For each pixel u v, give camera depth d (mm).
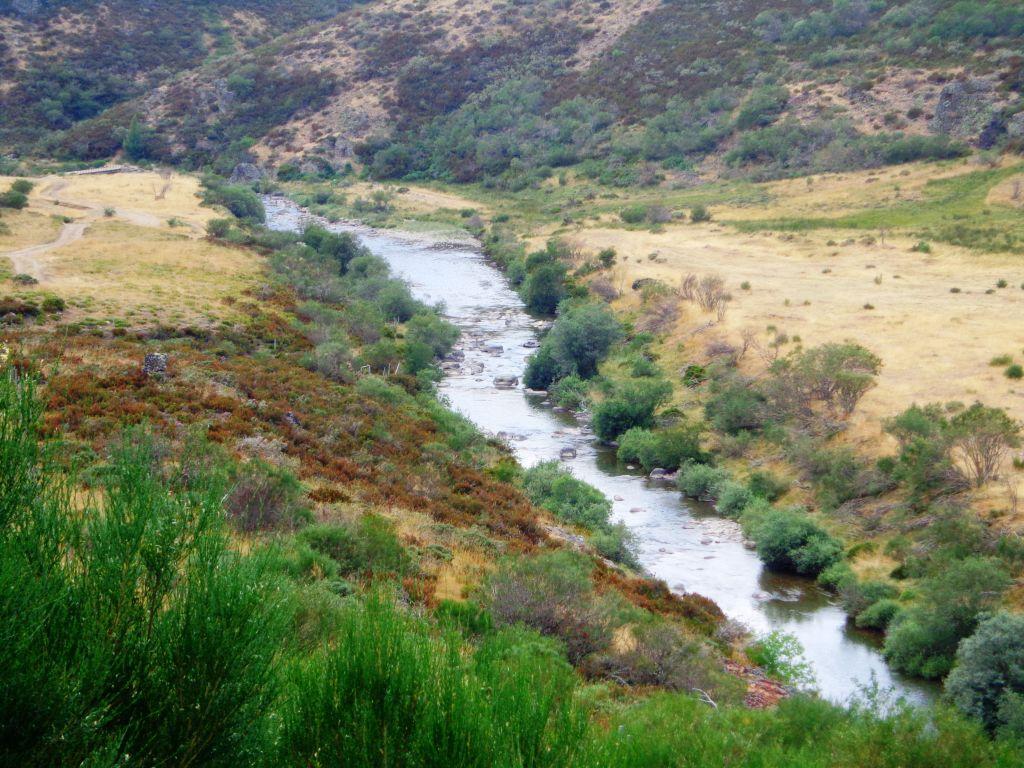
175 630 5461
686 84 153250
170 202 111938
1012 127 108812
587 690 13922
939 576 28219
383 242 111188
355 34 198000
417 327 65062
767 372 51875
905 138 116188
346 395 43656
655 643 18328
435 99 171500
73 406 27328
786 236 91750
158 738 5242
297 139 164750
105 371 35250
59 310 51781
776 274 77125
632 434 46812
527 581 18531
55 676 4922
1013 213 87688
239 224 102500
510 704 6324
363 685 6121
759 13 167500
